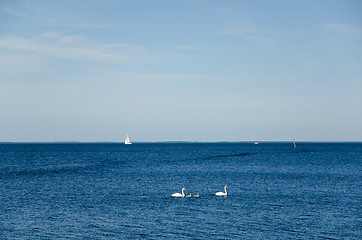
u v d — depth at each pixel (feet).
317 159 492.13
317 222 133.18
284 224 130.41
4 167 354.54
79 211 149.38
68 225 128.26
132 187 219.41
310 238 115.24
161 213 146.30
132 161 458.50
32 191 200.03
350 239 114.73
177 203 167.53
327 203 167.32
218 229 123.95
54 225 128.16
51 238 114.01
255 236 116.78
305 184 232.94
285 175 288.30
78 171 315.58
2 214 143.02
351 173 300.61
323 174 293.64
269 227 126.72
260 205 162.71
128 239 113.19
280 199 177.99
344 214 145.38
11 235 116.47
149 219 136.56
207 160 480.64
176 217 139.85
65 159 496.23
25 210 150.51
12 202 166.91
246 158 523.70
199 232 120.57
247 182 245.45
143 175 287.28
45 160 472.03
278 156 574.56
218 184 235.40
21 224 128.98
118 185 228.02
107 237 115.03
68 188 213.05
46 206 159.02
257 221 134.41
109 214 144.46
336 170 328.29
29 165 383.24
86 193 195.11
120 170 328.90
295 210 152.35
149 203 167.22
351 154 635.25
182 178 268.21
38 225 127.95
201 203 167.53
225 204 165.07
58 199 176.14
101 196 185.78
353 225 129.59
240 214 144.97
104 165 388.16
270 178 267.59
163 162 441.68
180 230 122.72
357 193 195.62
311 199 177.58
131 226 127.24
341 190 206.59
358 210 152.35
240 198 180.96
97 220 134.92
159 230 122.42
